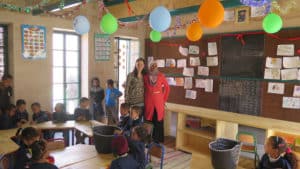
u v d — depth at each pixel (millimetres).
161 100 4324
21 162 2361
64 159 2570
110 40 5902
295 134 3559
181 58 5652
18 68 4641
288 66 4219
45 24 4887
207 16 2021
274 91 4379
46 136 4043
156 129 4355
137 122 3621
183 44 5586
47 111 4887
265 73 4469
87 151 2791
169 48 5867
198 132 4719
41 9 4074
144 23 5938
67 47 5523
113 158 2604
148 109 4258
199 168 2359
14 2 4520
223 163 2230
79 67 5750
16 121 4168
